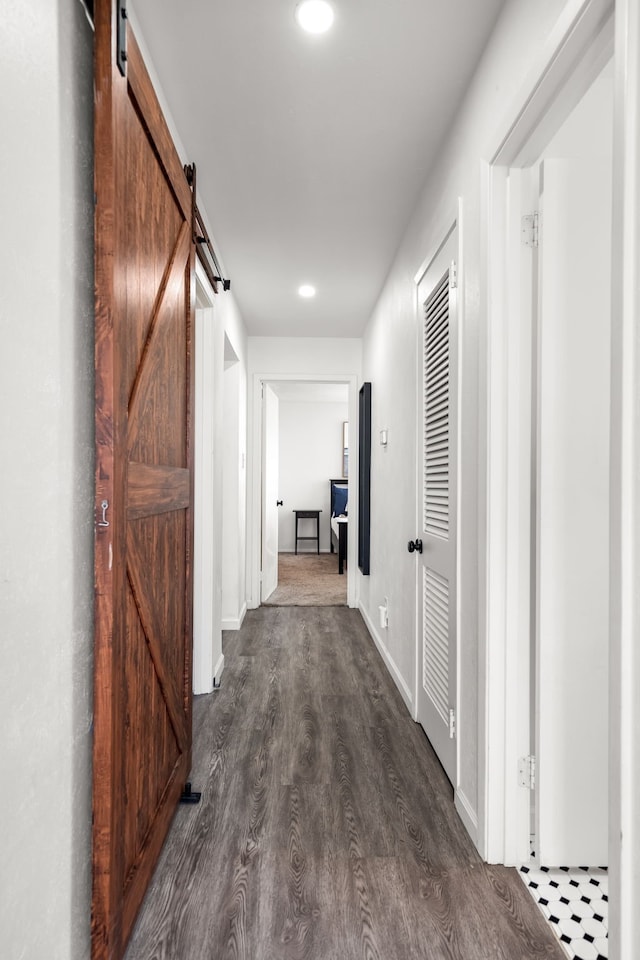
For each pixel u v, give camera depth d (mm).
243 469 4305
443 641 2021
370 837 1638
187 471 1831
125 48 1118
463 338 1791
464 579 1763
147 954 1213
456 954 1226
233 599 3994
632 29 852
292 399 8242
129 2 1420
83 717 1045
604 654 1499
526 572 1526
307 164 2230
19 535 810
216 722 2424
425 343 2336
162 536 1516
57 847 938
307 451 8422
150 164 1369
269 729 2359
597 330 1486
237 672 3084
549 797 1495
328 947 1239
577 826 1502
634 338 869
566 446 1482
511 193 1517
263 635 3844
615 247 898
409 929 1294
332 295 3768
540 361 1476
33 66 842
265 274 3406
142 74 1271
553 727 1493
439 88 1778
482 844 1548
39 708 873
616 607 896
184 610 1810
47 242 895
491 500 1524
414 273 2584
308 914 1334
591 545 1494
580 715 1499
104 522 1044
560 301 1476
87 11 1049
